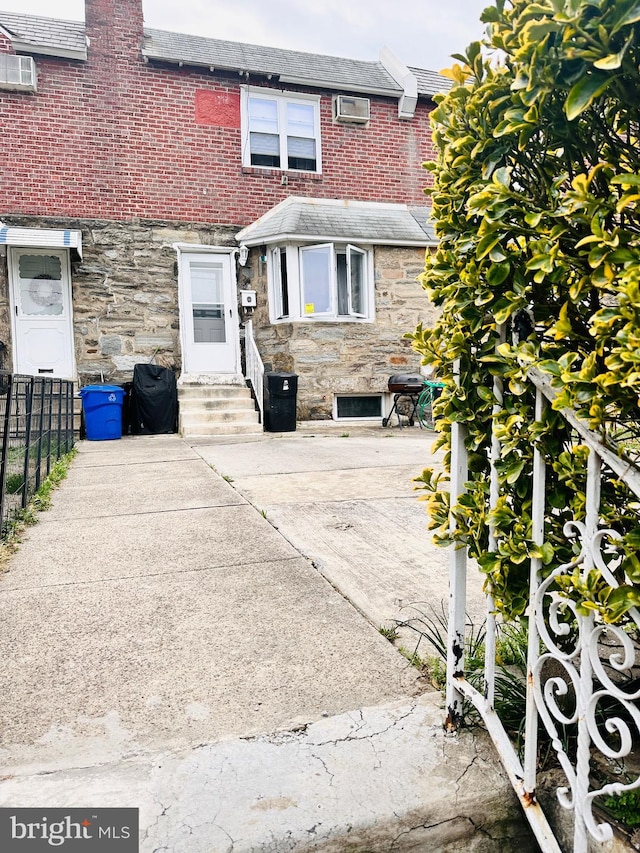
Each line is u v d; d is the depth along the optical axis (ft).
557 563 4.86
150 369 31.91
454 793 5.01
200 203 34.55
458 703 5.85
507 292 4.76
